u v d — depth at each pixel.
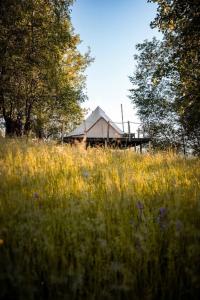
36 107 24.95
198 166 5.79
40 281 2.11
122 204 3.12
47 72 21.09
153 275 2.18
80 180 4.19
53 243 2.31
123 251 2.34
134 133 23.55
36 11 19.06
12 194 3.28
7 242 2.33
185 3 14.84
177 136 28.17
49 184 4.00
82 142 8.41
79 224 2.69
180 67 17.77
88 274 2.19
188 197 3.37
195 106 17.38
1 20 16.25
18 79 20.86
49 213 2.88
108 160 6.60
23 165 5.07
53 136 31.61
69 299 1.90
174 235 2.44
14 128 23.47
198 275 2.07
